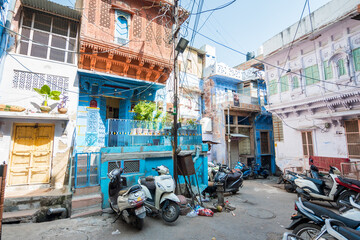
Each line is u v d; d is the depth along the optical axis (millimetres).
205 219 5211
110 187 5316
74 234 4234
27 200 5574
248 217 5391
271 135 18328
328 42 10211
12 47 6980
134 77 9109
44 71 7375
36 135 6926
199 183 8008
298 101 11234
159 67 9352
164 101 10945
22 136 6734
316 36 10664
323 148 10648
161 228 4590
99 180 6238
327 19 9945
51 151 7004
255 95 17562
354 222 2945
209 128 15617
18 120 6637
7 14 6746
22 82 6988
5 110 6141
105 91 9000
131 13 9055
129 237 4117
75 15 8141
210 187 7891
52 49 7848
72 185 6273
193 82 16125
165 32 9844
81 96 8352
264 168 15055
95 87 8758
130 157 6645
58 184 6844
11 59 6906
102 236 4152
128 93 9523
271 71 13453
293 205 6629
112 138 7098
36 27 7723
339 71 9742
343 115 9281
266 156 17938
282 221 5098
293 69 11938
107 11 8445
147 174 6949
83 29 7672
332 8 9734
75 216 5156
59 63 7660
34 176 6664
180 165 6848
